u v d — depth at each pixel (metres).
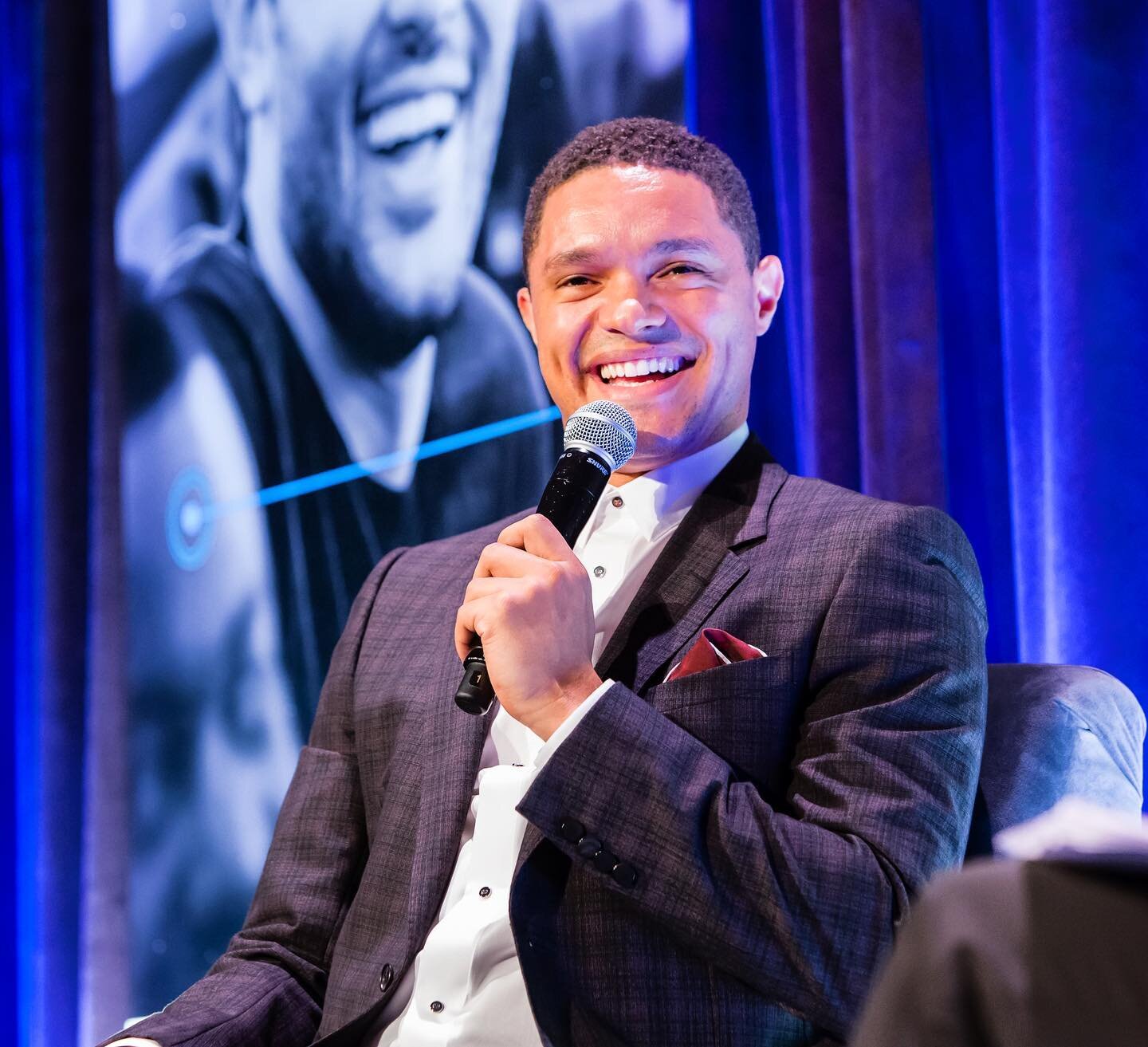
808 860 2.58
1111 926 1.00
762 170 5.03
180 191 5.64
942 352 4.59
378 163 5.40
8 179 6.16
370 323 5.35
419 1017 2.88
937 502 4.42
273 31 5.59
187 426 5.52
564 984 2.69
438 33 5.36
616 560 3.35
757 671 2.91
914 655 2.90
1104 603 4.12
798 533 3.15
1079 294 4.21
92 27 6.08
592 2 5.13
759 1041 2.66
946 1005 1.03
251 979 3.15
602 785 2.65
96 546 5.84
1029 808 3.06
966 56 4.79
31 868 5.90
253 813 5.27
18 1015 5.85
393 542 5.24
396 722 3.38
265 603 5.36
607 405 3.16
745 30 5.07
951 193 4.76
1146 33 4.25
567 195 3.52
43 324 5.96
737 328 3.47
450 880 3.03
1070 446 4.19
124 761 5.75
